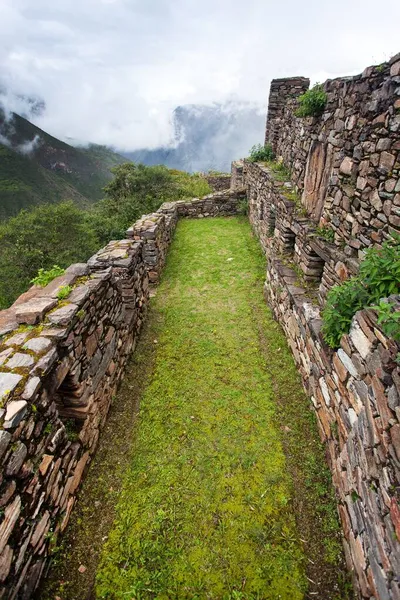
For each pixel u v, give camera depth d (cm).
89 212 1600
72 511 284
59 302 309
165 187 1656
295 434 360
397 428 186
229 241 956
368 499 220
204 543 264
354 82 361
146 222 766
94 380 343
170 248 933
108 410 388
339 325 304
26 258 1156
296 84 925
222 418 381
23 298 340
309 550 261
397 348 196
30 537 218
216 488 305
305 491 303
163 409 396
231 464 327
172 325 576
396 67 281
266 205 785
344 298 307
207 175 2072
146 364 480
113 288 411
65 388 301
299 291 479
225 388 425
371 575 205
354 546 237
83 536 270
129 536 269
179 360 483
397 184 285
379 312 208
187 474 318
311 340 385
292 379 437
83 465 312
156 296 683
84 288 337
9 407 206
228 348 505
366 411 234
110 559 255
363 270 283
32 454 223
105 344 380
